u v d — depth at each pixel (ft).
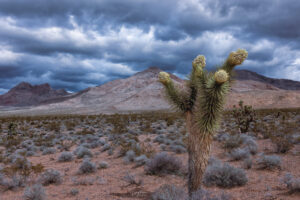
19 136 72.95
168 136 57.21
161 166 27.66
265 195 18.74
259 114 124.67
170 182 24.02
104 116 186.50
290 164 26.84
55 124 105.70
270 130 52.26
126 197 20.54
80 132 77.97
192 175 15.97
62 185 25.40
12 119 154.51
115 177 27.37
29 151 46.98
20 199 21.49
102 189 23.24
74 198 21.09
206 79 14.01
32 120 152.05
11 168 27.78
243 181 21.63
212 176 22.79
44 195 21.31
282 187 20.25
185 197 16.30
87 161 31.24
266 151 34.91
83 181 25.34
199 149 15.48
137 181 25.03
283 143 33.71
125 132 72.84
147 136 65.31
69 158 38.86
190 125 15.78
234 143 37.99
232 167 23.22
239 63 13.71
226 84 13.39
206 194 16.16
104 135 73.46
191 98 15.58
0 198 22.00
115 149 46.21
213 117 14.34
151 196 19.71
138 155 36.11
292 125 60.44
